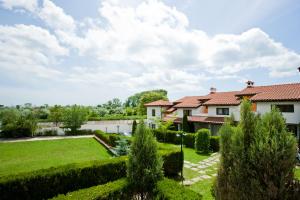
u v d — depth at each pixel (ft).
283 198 13.08
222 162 17.69
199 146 61.52
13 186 24.95
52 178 27.40
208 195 28.91
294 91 64.85
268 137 13.96
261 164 13.80
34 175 26.37
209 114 91.91
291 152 13.53
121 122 150.92
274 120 14.46
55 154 58.54
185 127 92.58
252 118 15.75
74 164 30.89
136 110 212.64
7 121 93.56
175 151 38.75
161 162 25.48
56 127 121.80
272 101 65.41
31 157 54.60
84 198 19.98
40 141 82.79
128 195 23.59
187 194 20.61
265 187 13.47
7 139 88.22
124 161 33.47
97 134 92.22
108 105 310.04
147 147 24.64
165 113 117.50
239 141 15.38
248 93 78.59
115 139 64.18
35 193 26.27
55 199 19.76
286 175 13.35
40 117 149.38
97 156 56.29
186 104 105.40
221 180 17.49
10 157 54.54
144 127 25.72
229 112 82.28
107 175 31.73
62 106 138.72
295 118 60.70
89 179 30.17
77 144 76.18
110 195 21.99
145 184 23.89
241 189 14.60
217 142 62.54
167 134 80.07
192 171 41.39
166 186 22.70
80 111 109.19
